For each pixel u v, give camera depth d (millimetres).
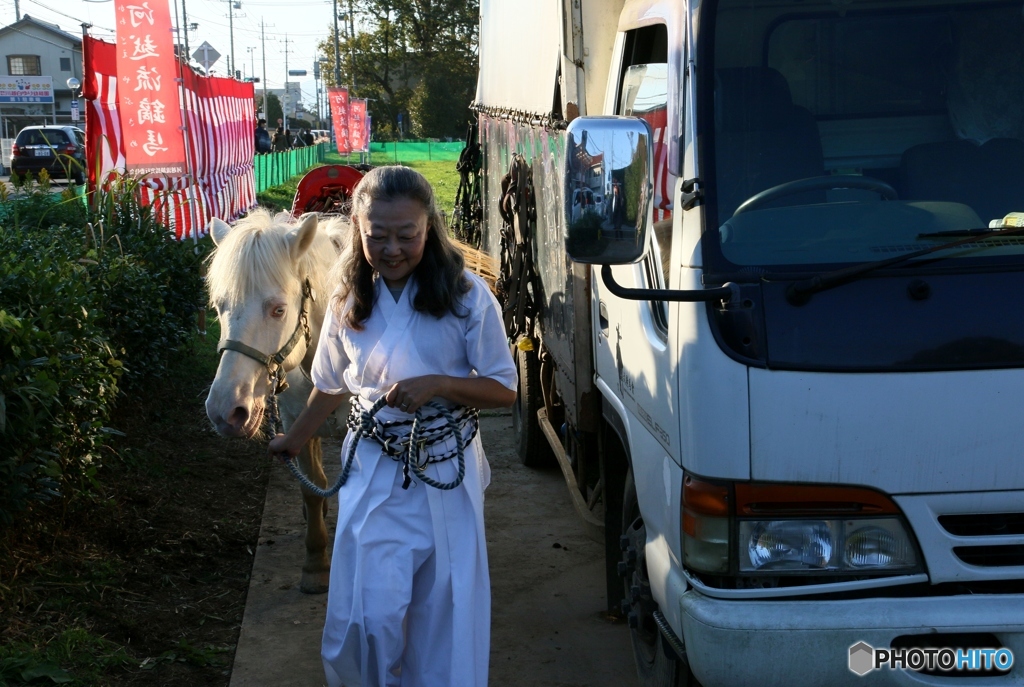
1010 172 2732
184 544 5027
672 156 2873
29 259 4910
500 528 5387
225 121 14414
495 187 7039
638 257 2426
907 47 2889
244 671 3859
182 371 8180
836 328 2352
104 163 8836
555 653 4004
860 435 2330
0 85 60469
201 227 11617
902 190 2734
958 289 2373
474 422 3059
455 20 63969
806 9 2842
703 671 2430
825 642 2352
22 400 3814
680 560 2561
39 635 3836
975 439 2328
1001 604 2369
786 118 2713
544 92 4738
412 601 2982
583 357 3895
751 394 2346
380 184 2768
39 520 4574
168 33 9328
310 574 4578
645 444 2973
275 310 3598
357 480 2969
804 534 2398
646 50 3432
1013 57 2877
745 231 2541
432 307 2846
